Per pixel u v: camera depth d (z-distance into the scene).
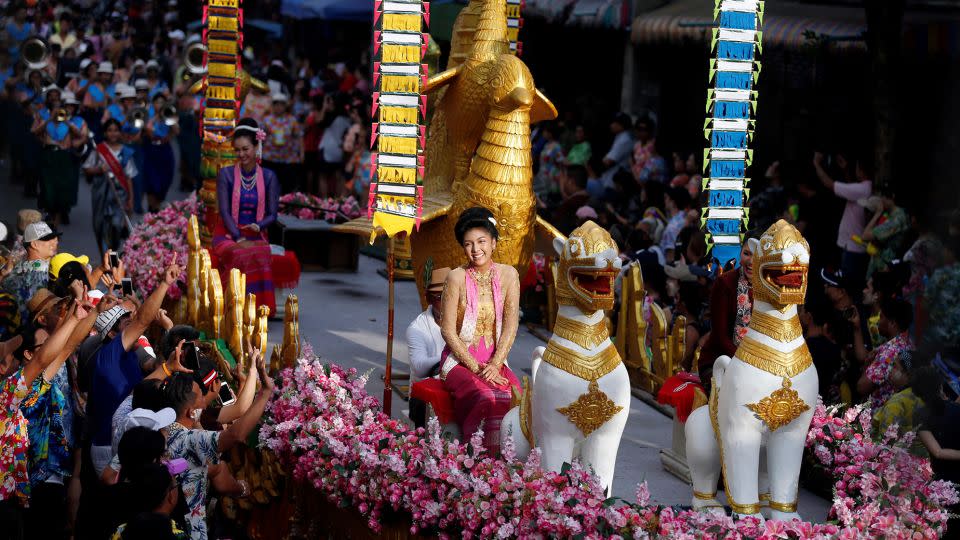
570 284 5.97
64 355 7.11
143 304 7.36
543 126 17.34
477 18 9.08
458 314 7.23
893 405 6.76
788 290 5.78
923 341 6.50
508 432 6.57
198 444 6.12
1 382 6.82
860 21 13.98
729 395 5.98
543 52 19.92
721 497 7.05
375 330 11.45
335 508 7.30
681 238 10.45
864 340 8.90
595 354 6.03
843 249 11.90
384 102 7.65
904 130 10.83
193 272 10.02
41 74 20.89
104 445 7.04
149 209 19.16
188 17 34.31
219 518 8.59
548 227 9.27
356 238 14.35
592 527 5.61
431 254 8.87
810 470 7.27
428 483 6.38
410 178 7.71
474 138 8.87
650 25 16.42
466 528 5.99
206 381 6.35
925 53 10.45
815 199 12.51
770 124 15.44
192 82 21.42
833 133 14.55
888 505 6.09
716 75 7.46
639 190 14.04
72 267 8.03
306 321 11.73
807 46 13.38
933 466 6.43
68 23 29.19
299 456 7.47
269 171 11.29
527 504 5.79
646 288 10.58
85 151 18.42
